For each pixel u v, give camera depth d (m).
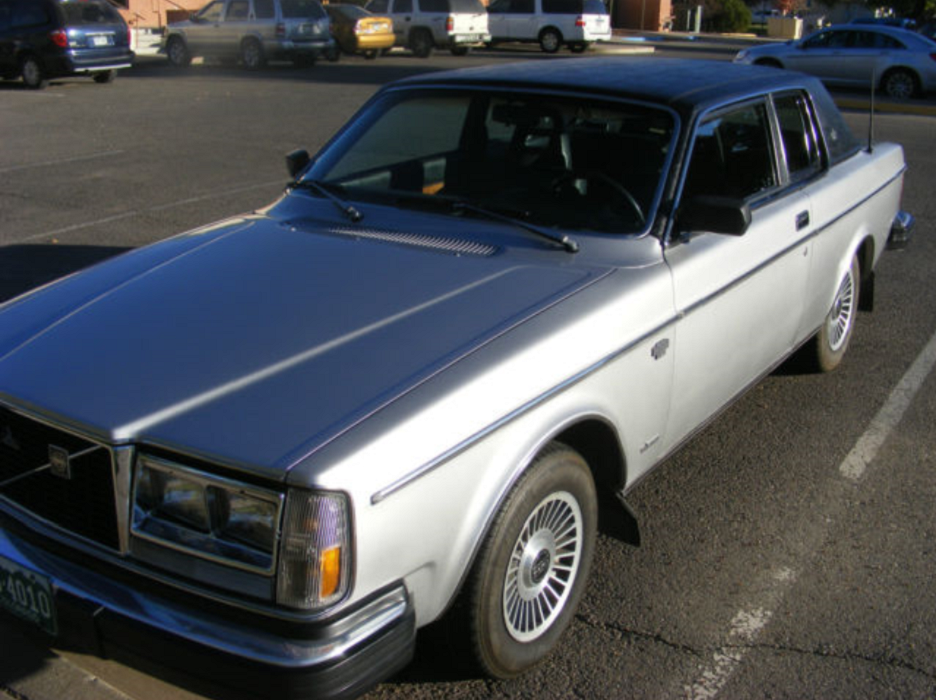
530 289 3.16
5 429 2.70
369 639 2.36
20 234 8.30
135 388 2.60
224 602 2.35
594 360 3.01
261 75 22.28
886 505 4.17
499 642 2.86
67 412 2.54
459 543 2.63
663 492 4.25
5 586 2.70
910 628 3.34
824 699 3.00
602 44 33.56
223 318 2.96
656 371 3.36
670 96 3.78
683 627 3.34
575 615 3.40
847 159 5.19
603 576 3.63
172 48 24.69
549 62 4.44
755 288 3.99
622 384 3.17
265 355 2.74
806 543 3.87
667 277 3.40
